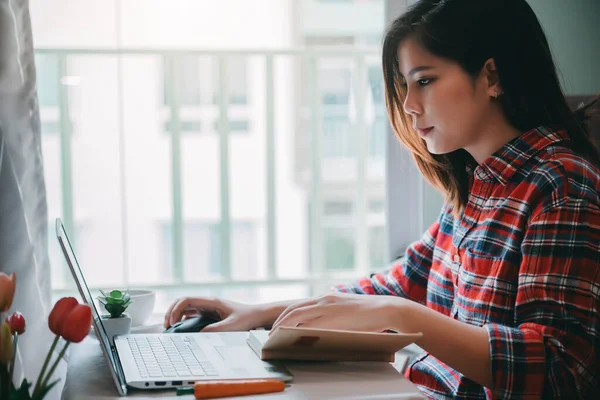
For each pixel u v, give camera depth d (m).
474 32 1.01
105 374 0.85
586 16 1.75
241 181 3.40
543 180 0.96
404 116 1.16
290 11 3.38
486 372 0.87
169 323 1.17
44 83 2.69
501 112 1.06
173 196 2.71
